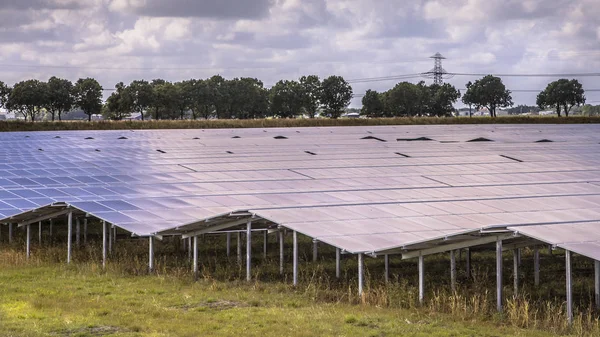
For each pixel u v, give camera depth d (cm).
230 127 13988
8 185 5300
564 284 4044
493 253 5059
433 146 8362
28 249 4506
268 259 4775
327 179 5594
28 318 2825
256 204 4531
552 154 7444
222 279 3925
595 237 3136
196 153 7512
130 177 5697
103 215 4194
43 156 7119
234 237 5594
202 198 4750
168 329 2712
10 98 17912
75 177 5675
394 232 3519
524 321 2948
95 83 18438
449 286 3772
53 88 18088
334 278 4078
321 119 14775
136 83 18138
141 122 13588
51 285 3534
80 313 2941
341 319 2900
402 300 3303
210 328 2728
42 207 4231
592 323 2981
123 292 3391
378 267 4512
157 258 4653
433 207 4144
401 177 5712
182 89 19562
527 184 5362
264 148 8119
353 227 3625
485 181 5525
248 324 2797
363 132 11162
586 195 4656
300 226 3616
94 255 4469
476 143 8794
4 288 3431
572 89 19712
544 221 3684
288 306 3206
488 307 3231
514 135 10300
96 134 10438
